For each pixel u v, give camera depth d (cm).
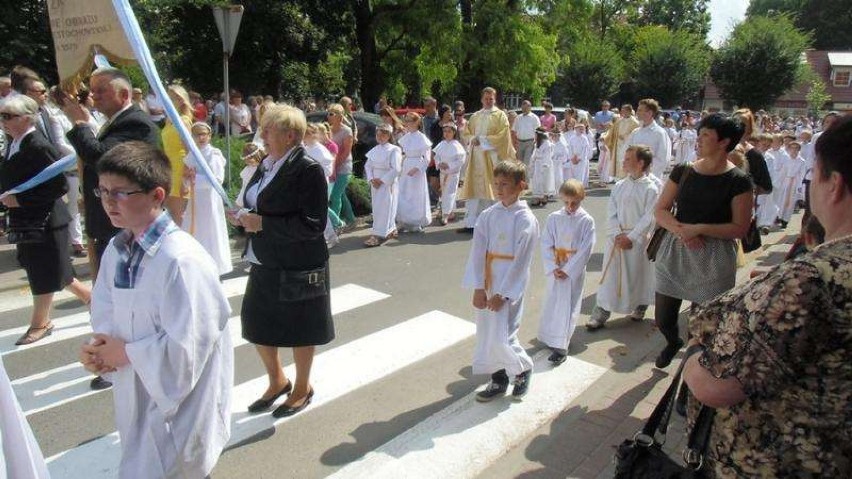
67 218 477
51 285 476
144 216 215
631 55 3794
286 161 340
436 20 1909
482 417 386
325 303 366
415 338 514
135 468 218
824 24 6059
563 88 3438
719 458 160
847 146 141
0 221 817
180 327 208
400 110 1617
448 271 718
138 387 219
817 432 142
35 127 455
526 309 589
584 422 379
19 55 1494
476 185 916
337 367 457
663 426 196
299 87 2389
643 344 504
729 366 144
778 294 138
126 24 301
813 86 4162
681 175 398
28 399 402
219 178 612
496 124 916
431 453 346
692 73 3462
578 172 1430
